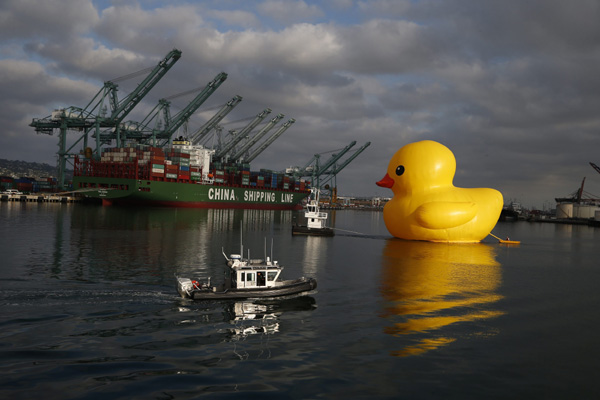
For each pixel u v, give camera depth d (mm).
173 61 124188
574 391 11789
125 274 26031
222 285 21312
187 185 126188
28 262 29359
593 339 16172
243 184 150500
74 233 49312
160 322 16812
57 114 133000
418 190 47719
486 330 16984
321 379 12117
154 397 10828
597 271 34000
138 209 107375
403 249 43156
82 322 16516
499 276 29688
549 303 21984
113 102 128625
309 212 61156
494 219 47625
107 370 12320
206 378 11977
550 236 78625
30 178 184125
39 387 11164
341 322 17500
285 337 15523
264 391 11297
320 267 31719
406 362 13492
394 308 19875
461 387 11867
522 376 12695
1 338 14555
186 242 44688
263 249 41906
